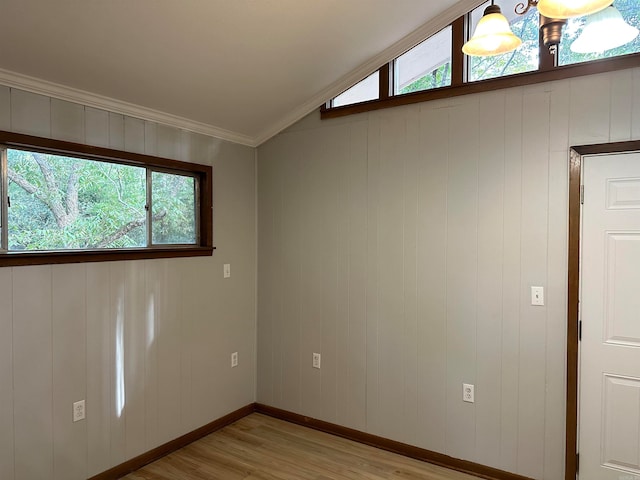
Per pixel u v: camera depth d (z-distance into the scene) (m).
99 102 2.62
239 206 3.67
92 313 2.62
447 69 2.89
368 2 2.42
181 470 2.85
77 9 1.98
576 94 2.47
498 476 2.72
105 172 2.75
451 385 2.88
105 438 2.70
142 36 2.25
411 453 3.03
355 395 3.28
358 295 3.26
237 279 3.66
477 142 2.77
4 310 2.23
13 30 1.99
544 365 2.58
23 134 2.29
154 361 2.99
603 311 2.43
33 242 2.39
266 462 2.95
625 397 2.40
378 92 3.15
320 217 3.45
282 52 2.68
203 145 3.34
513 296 2.67
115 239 2.80
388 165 3.11
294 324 3.61
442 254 2.90
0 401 2.22
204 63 2.61
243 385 3.74
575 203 2.47
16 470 2.29
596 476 2.47
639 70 2.31
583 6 1.33
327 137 3.40
